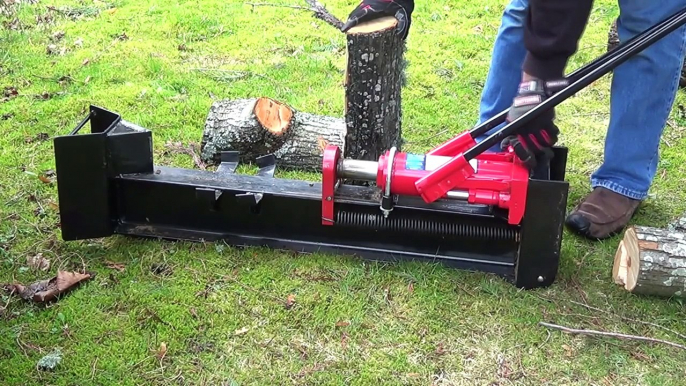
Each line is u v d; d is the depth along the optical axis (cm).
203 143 339
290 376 219
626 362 229
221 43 488
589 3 201
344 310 246
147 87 417
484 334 238
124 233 276
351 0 575
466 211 260
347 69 285
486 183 242
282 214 272
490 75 311
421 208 261
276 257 270
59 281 250
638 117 286
